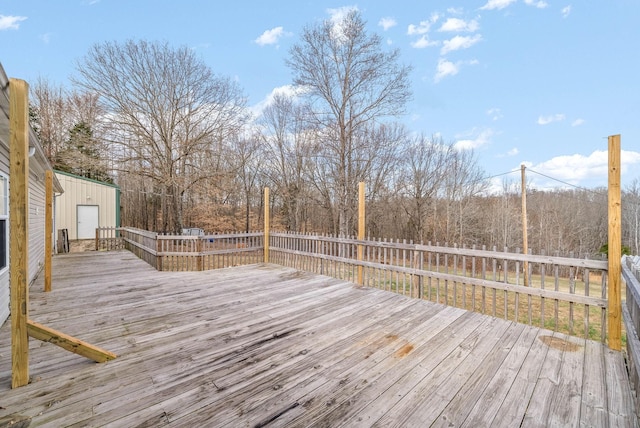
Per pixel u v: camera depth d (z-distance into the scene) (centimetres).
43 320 374
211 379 241
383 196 1991
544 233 2081
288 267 745
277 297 482
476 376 249
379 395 222
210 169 1429
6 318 393
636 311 237
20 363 228
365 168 1753
